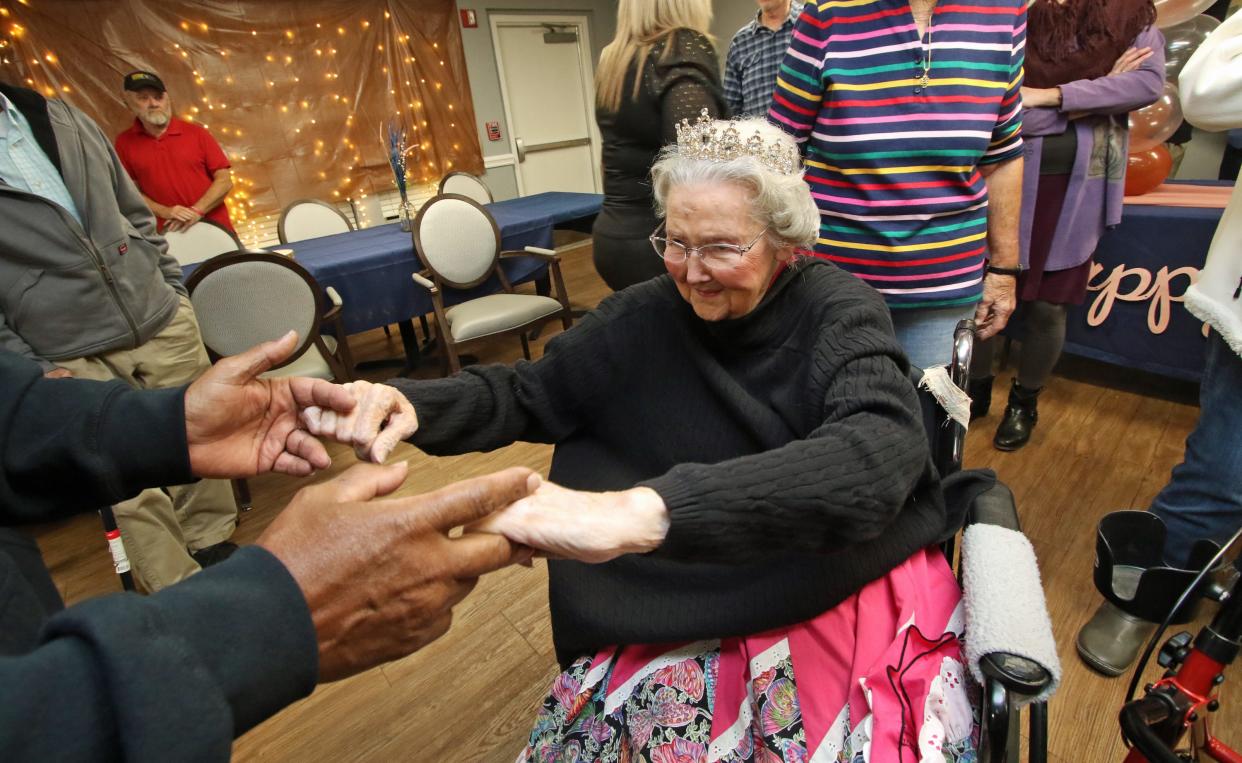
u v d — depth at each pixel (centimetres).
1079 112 175
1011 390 215
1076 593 152
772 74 250
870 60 125
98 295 155
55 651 30
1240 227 101
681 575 81
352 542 42
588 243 609
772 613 75
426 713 143
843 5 125
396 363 348
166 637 31
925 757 63
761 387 89
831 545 66
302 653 37
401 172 337
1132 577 84
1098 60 174
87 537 215
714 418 91
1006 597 68
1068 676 133
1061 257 188
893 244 134
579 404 97
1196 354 212
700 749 73
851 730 67
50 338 151
